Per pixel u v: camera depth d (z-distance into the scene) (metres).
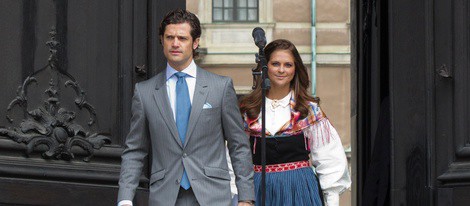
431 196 9.10
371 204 9.97
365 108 11.12
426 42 9.19
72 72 9.08
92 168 9.04
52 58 9.00
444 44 9.14
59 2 9.07
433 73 9.16
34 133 8.88
